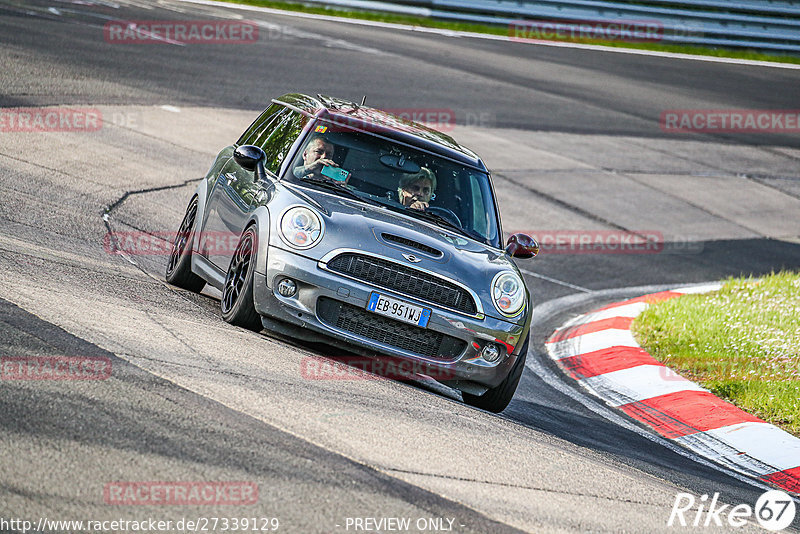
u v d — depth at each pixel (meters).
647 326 26.47
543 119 56.12
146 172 30.23
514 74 66.19
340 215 16.44
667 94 70.44
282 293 15.84
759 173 55.94
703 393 20.98
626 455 15.91
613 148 53.81
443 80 59.22
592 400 20.77
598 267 35.12
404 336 16.00
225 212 18.58
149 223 25.53
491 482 11.41
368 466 10.81
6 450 9.07
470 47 73.44
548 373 22.58
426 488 10.59
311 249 15.81
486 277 16.55
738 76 80.88
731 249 41.22
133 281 18.39
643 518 11.67
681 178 51.28
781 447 18.42
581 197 43.72
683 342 24.98
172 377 12.16
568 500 11.52
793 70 86.81
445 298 16.09
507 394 17.00
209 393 11.90
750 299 30.25
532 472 12.37
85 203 25.03
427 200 18.06
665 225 42.94
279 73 50.84
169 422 10.61
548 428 16.64
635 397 21.30
